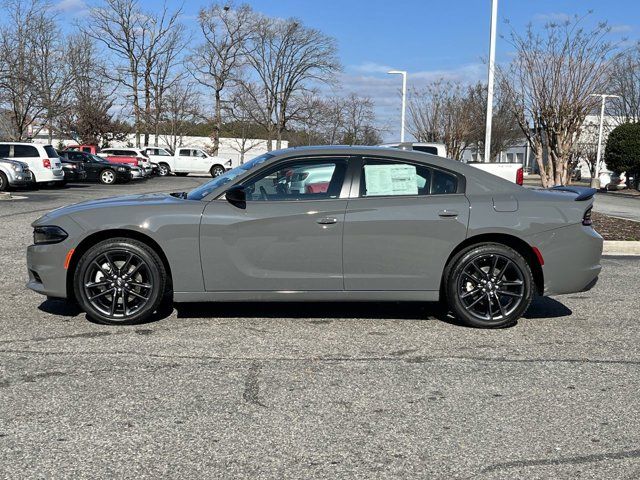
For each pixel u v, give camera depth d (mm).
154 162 44219
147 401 4023
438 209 5574
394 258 5566
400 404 4035
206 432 3604
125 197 6133
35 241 5695
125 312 5648
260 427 3678
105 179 31109
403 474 3158
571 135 14742
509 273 5750
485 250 5633
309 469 3199
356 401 4074
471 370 4688
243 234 5484
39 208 16500
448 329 5793
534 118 15008
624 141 34562
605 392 4289
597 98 14930
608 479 3129
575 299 7137
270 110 56781
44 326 5641
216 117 57406
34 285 5691
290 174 5660
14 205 17281
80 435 3543
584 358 5012
